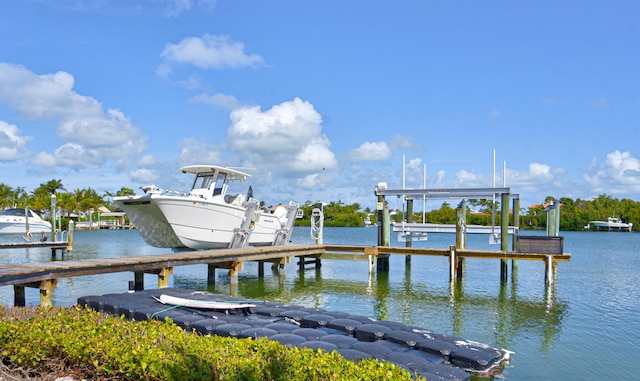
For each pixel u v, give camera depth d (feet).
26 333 23.41
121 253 124.26
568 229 313.94
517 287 69.26
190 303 38.37
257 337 28.76
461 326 45.24
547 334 42.19
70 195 306.55
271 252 75.56
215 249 80.02
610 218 311.88
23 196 301.02
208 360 19.84
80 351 21.97
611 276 82.23
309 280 77.10
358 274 85.05
